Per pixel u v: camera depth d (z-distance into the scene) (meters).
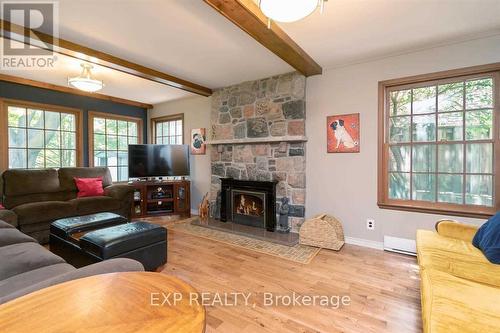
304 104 3.65
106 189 4.26
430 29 2.45
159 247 2.54
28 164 4.15
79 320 0.85
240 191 4.14
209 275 2.47
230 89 4.37
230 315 1.86
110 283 1.10
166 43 2.73
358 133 3.28
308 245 3.28
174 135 5.59
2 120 3.84
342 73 3.38
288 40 2.54
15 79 3.85
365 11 2.14
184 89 4.24
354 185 3.33
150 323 0.85
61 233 2.59
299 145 3.66
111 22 2.30
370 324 1.75
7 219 2.95
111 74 3.71
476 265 1.69
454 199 2.83
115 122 5.35
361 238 3.30
